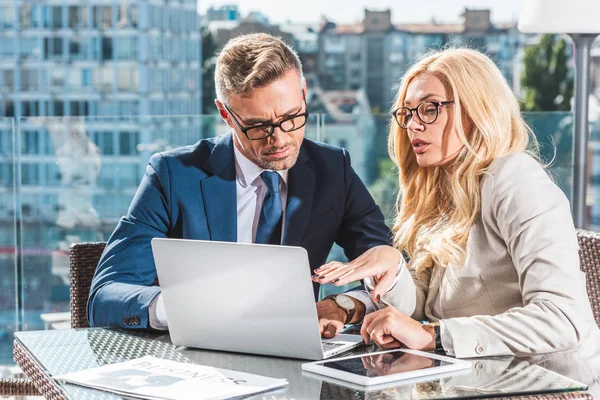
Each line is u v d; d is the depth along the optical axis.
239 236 2.18
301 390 1.41
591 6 3.27
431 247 1.88
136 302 1.87
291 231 2.18
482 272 1.82
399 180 2.08
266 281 1.59
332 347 1.69
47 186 4.03
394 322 1.66
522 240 1.74
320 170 2.26
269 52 1.93
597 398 1.53
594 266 2.15
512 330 1.62
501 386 1.40
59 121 4.00
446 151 1.89
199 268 1.64
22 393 2.37
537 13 3.34
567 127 4.00
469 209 1.85
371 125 4.02
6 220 4.02
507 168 1.82
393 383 1.43
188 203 2.14
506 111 1.87
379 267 1.82
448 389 1.39
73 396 1.41
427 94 1.88
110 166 4.04
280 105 1.93
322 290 3.89
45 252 4.05
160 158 2.19
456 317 1.80
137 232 2.11
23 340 1.80
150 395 1.39
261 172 2.17
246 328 1.65
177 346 1.74
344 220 2.30
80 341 1.79
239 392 1.39
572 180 4.01
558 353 1.62
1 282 4.04
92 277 2.37
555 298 1.65
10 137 3.99
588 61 3.58
